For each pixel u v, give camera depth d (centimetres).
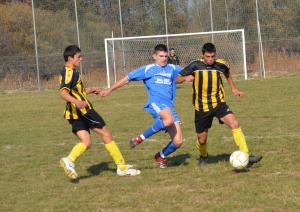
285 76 5116
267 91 3597
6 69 5522
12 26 5819
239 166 1308
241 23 5638
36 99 4166
